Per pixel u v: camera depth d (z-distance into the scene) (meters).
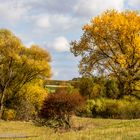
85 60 61.06
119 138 23.58
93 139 23.94
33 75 70.75
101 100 54.84
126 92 58.84
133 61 58.59
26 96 68.06
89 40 60.56
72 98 40.09
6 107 68.38
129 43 58.44
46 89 71.44
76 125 39.75
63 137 25.44
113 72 59.47
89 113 53.06
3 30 69.69
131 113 54.28
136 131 26.36
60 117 39.88
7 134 37.00
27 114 64.38
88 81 60.47
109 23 59.00
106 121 43.22
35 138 27.16
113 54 59.62
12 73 70.00
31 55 70.88
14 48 69.81
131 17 59.47
